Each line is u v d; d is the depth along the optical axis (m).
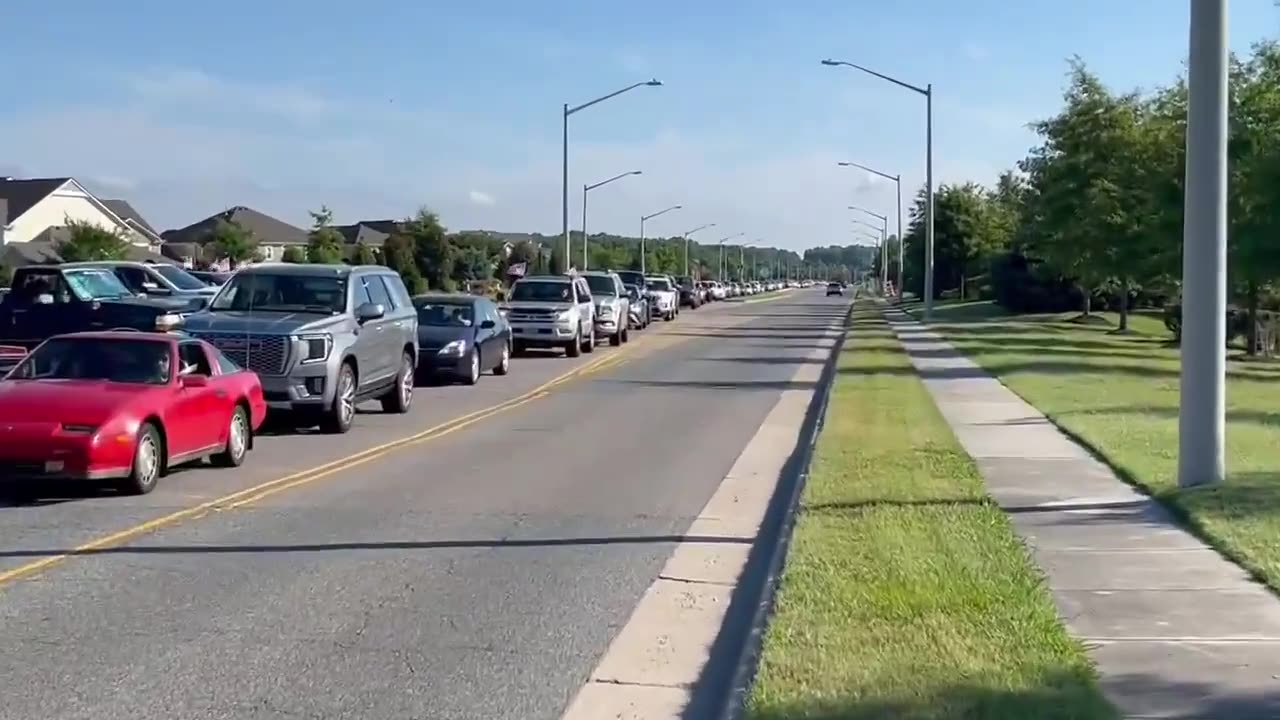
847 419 19.81
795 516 11.80
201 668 7.74
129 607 9.09
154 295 26.78
